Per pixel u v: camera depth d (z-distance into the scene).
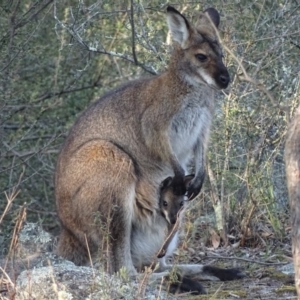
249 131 13.13
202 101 11.62
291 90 13.34
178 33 11.53
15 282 8.71
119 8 16.98
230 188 12.73
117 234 10.77
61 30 17.56
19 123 18.50
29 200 17.98
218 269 10.74
